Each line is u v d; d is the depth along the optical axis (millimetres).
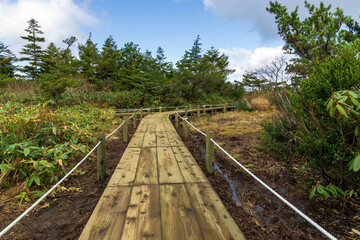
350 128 2654
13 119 3686
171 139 5609
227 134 6832
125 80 17938
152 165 3604
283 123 4797
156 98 16859
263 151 4801
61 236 2086
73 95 11719
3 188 2949
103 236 1780
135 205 2293
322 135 2979
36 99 10414
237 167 4098
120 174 3189
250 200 2941
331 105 1907
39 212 2514
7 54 29781
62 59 26031
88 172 3744
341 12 5770
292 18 6609
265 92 12219
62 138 4352
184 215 2102
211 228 1899
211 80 19891
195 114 13828
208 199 2439
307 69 5691
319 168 3295
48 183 3236
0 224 2254
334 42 5691
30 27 30000
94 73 21406
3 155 3166
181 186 2787
